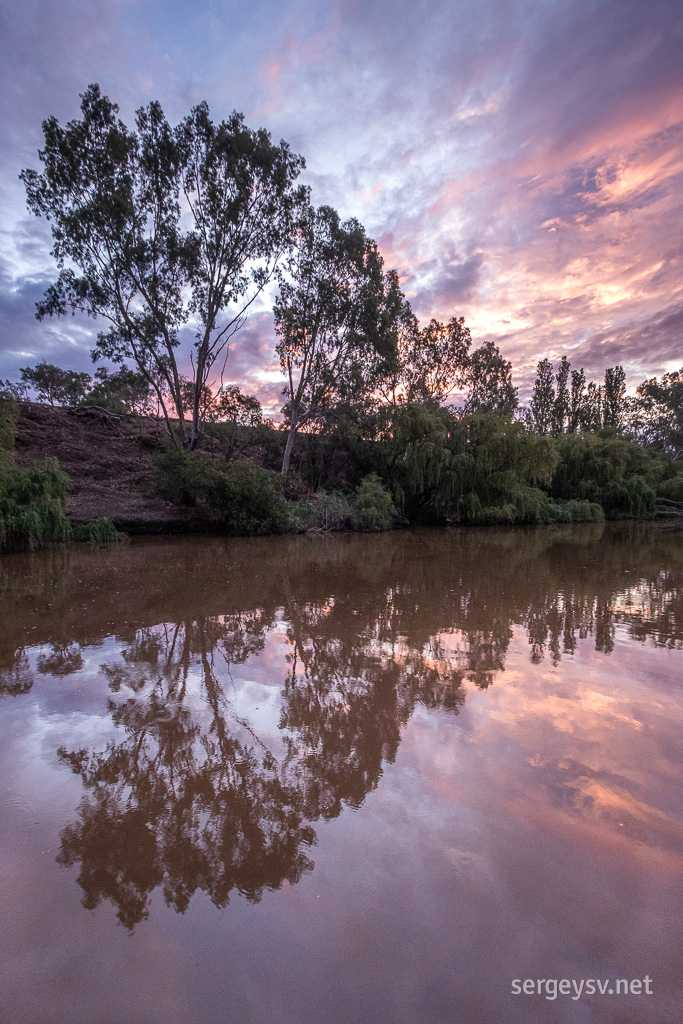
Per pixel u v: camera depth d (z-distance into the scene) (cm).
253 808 256
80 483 1933
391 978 163
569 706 372
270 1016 152
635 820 238
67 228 1728
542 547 1498
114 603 727
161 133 1792
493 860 213
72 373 3688
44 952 176
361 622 625
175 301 1966
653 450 4041
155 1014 153
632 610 686
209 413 2239
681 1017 149
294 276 2323
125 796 270
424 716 359
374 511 2148
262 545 1534
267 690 414
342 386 2430
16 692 413
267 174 1942
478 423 2478
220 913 191
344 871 210
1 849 228
